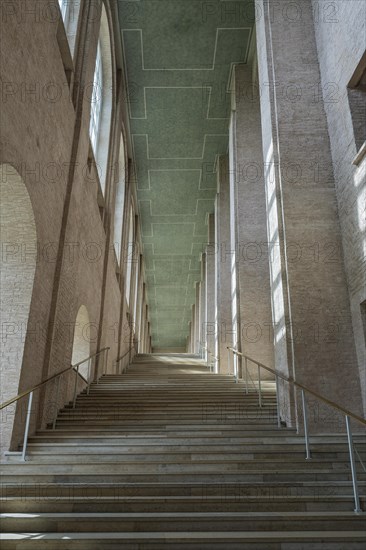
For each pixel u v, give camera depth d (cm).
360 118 741
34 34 593
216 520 427
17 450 588
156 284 3152
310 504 464
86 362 1077
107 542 393
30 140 590
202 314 2562
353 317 730
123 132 1606
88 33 916
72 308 863
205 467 544
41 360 688
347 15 754
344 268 762
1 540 392
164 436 625
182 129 1683
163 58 1393
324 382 706
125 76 1459
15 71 529
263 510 460
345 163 762
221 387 983
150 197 2106
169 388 984
